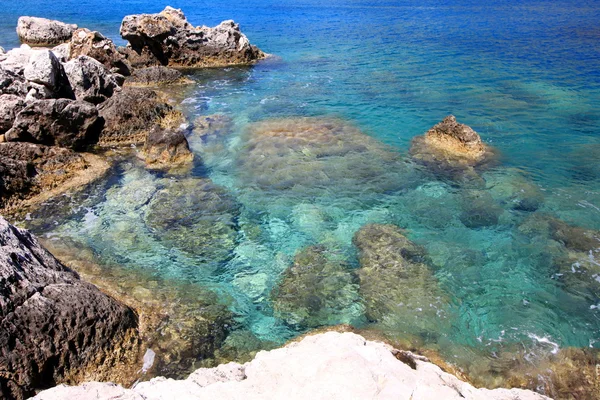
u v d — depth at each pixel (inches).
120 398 217.5
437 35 1657.2
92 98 805.2
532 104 865.5
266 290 399.9
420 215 513.3
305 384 218.4
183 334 343.6
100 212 511.2
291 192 563.8
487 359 325.1
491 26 1833.2
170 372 311.4
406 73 1121.4
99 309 318.7
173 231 480.7
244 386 224.8
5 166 515.2
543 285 403.9
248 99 943.7
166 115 778.2
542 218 498.6
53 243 448.1
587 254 437.7
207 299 384.5
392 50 1409.9
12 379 263.3
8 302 278.7
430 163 632.4
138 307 364.8
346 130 757.3
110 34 1646.2
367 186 577.0
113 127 700.7
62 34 1513.3
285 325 359.9
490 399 235.5
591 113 815.1
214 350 332.8
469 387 244.5
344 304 380.5
